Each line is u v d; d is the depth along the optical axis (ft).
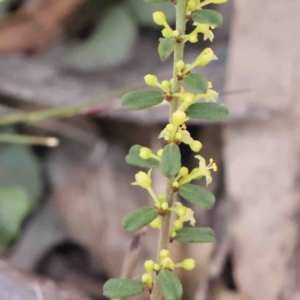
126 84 1.51
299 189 1.22
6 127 1.56
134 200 1.44
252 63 1.32
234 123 1.30
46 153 1.60
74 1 1.63
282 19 1.30
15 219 1.42
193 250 1.27
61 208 1.50
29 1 1.64
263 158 1.26
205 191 0.88
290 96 1.27
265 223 1.23
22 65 1.60
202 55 0.87
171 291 0.88
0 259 1.20
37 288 1.17
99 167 1.52
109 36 1.64
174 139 0.86
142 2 1.65
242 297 1.21
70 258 1.45
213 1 0.85
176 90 0.87
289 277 1.19
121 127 1.55
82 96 1.49
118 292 0.91
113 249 1.40
